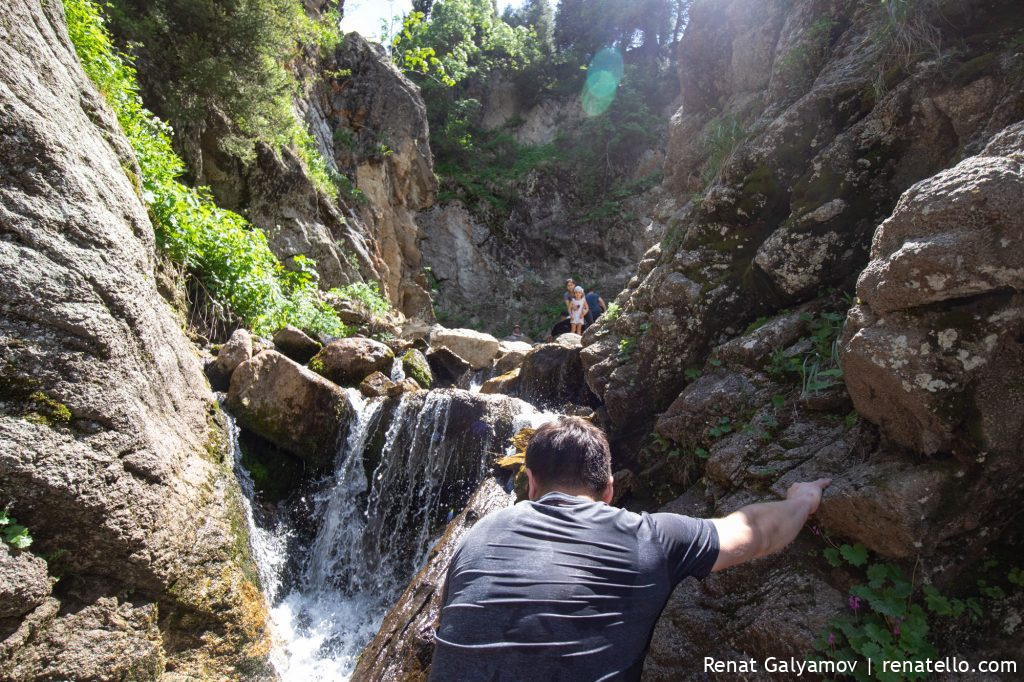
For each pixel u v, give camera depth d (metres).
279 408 5.15
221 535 3.62
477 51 24.34
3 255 2.84
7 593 2.54
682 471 3.53
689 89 6.03
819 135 3.75
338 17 17.02
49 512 2.75
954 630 2.26
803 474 2.69
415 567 5.02
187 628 3.27
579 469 1.86
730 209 3.99
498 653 1.45
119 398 3.10
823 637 2.32
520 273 22.55
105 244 3.32
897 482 2.26
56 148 3.21
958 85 3.09
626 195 22.89
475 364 9.07
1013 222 2.01
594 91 26.05
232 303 6.78
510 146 24.64
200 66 8.73
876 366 2.28
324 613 4.69
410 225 16.55
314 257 10.89
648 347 4.24
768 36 5.02
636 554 1.62
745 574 2.67
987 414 2.13
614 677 1.46
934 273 2.12
